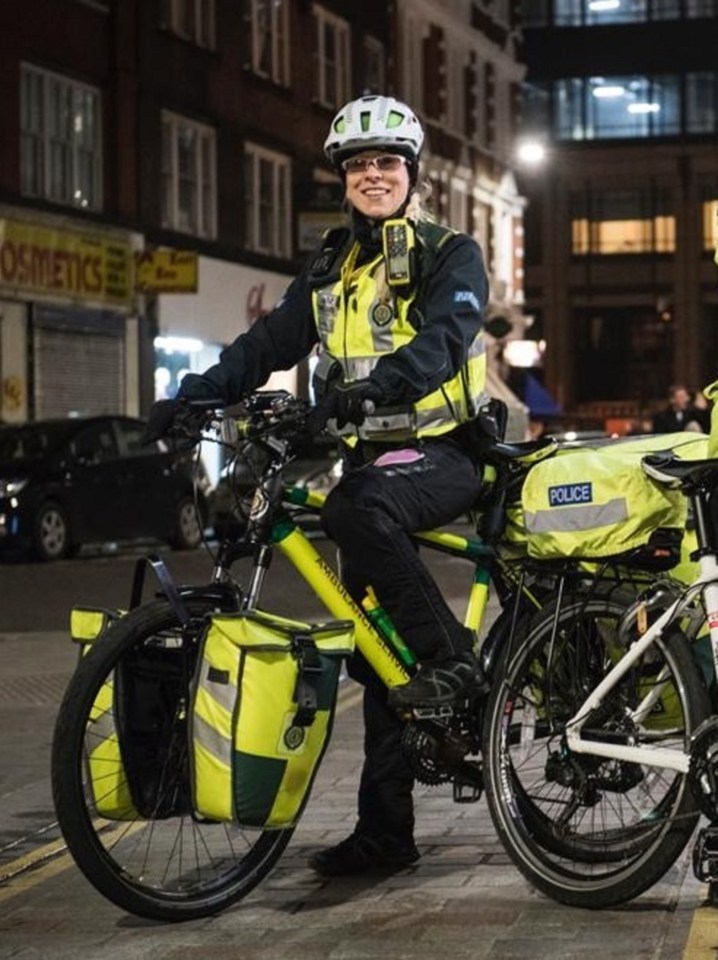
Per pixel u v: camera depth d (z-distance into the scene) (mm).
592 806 5367
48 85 30859
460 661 5398
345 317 5504
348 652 5254
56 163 31125
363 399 5145
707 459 5148
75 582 18828
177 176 35031
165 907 5238
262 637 5070
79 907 5523
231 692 5059
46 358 30500
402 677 5504
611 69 75188
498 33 56344
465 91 53312
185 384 5527
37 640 13375
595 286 76188
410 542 5410
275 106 39219
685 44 74438
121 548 25516
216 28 36500
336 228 5656
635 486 5270
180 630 5258
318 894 5551
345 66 43344
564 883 5293
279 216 39469
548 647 5480
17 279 29438
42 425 23344
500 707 5445
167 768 5242
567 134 75812
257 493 5344
